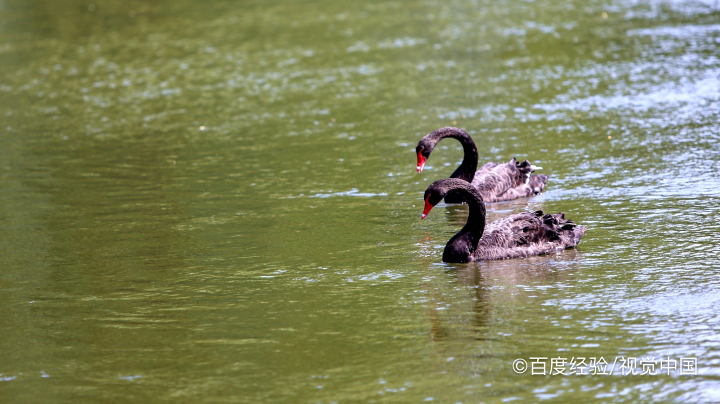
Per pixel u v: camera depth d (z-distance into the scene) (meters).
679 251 13.15
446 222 15.54
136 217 16.62
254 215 16.41
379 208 16.58
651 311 11.00
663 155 18.88
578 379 9.39
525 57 30.73
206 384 9.66
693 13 36.19
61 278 13.34
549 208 15.95
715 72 26.31
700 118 21.70
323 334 10.84
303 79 29.80
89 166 20.94
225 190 18.31
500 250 13.34
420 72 29.72
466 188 13.05
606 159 18.95
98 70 32.78
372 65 31.27
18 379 9.98
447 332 10.70
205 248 14.51
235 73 31.27
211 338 10.86
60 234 15.73
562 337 10.41
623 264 12.76
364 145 21.69
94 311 11.92
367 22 39.88
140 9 46.81
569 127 21.91
